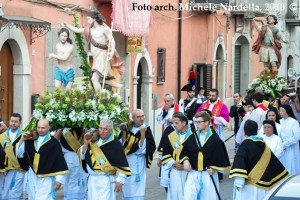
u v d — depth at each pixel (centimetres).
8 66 2209
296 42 4859
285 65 4647
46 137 1505
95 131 1497
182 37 3312
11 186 1605
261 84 2638
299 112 2312
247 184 1494
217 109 2259
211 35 3572
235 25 3900
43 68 2319
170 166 1570
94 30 2027
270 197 894
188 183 1536
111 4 2678
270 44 2966
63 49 2020
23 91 2222
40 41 2295
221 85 3759
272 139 1670
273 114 1906
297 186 913
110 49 2009
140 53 2916
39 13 2281
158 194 1978
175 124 1551
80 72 2436
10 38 2134
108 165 1475
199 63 3472
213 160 1527
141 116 1647
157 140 3055
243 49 4084
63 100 1584
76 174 1658
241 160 1475
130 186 1656
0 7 2012
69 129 1652
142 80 3020
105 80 2078
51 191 1512
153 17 3027
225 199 1892
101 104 1581
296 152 1994
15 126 1619
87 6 2562
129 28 2681
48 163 1501
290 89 2889
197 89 3334
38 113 1582
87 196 1540
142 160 1664
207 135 1534
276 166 1495
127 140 1638
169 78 3216
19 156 1555
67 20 2430
